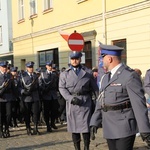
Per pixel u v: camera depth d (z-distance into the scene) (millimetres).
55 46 17734
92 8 14656
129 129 3963
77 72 6320
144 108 3852
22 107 9023
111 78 4066
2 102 8750
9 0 26438
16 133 9438
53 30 17766
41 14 18969
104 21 13766
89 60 14992
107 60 4098
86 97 6266
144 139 3797
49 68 9820
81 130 6160
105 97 4082
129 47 12531
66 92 6250
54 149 7293
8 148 7508
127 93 3979
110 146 4125
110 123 4043
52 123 9969
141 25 11914
